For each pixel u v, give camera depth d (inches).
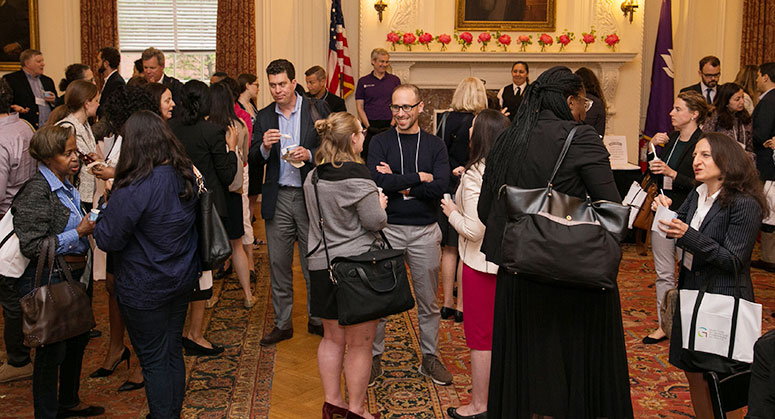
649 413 142.3
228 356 173.6
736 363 106.8
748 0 372.8
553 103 100.8
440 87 379.2
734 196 113.7
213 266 122.4
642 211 183.2
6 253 122.3
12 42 372.8
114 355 159.2
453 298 215.8
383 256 122.5
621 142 291.9
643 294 227.5
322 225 127.9
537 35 379.9
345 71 378.0
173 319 121.3
